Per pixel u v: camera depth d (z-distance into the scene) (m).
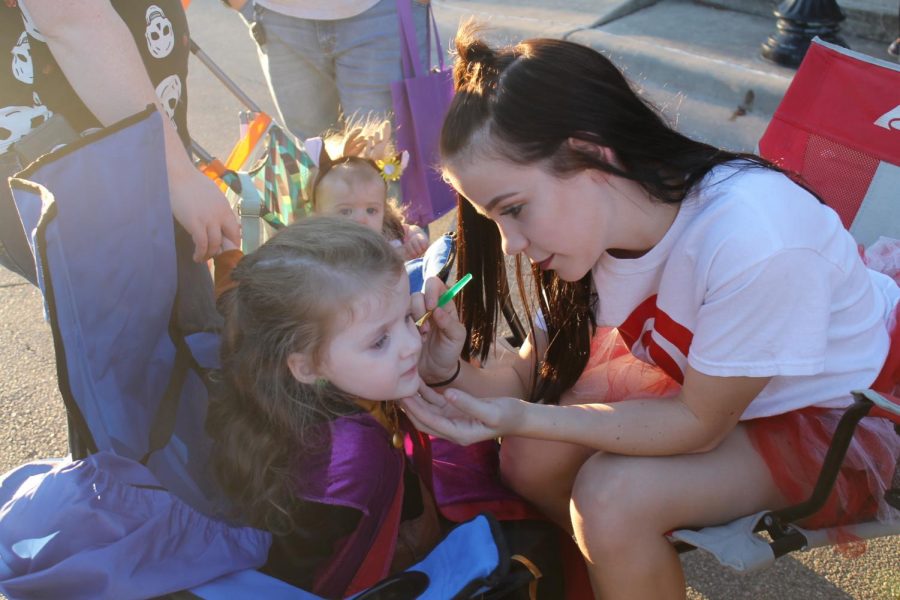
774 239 1.54
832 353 1.76
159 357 1.82
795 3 4.70
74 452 1.65
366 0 2.96
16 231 1.81
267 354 1.65
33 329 3.50
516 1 5.94
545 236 1.60
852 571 2.40
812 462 1.75
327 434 1.67
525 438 1.92
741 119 4.53
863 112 2.17
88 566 1.45
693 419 1.69
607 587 1.72
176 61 2.07
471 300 1.98
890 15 4.97
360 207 2.64
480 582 1.46
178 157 1.82
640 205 1.62
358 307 1.59
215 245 1.91
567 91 1.50
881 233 2.22
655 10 5.65
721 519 1.74
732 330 1.59
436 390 1.95
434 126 3.08
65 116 1.90
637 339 1.90
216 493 1.88
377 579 1.74
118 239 1.61
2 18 1.77
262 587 1.57
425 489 1.94
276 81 3.24
